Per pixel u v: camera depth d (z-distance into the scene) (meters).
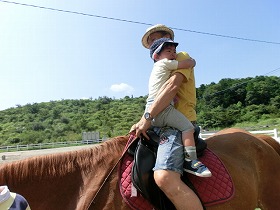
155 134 2.71
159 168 2.48
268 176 3.40
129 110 85.00
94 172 2.68
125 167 2.68
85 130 63.28
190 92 2.96
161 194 2.57
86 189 2.61
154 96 2.76
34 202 2.60
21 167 2.67
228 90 68.12
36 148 35.03
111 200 2.55
